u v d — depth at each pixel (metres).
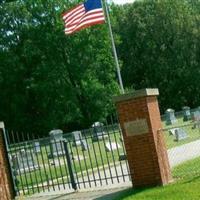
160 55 86.06
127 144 17.03
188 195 14.16
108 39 71.50
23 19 70.69
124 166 24.61
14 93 70.12
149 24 86.75
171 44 86.06
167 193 14.91
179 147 30.16
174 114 60.81
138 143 16.88
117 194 16.61
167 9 86.94
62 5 70.12
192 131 41.06
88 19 25.92
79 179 22.61
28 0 70.62
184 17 86.38
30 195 19.67
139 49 87.62
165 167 17.14
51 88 69.31
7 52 69.69
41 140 42.69
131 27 87.81
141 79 88.44
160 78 86.56
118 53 88.31
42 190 20.81
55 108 70.75
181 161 23.12
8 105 70.81
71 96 70.44
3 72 69.50
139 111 16.80
